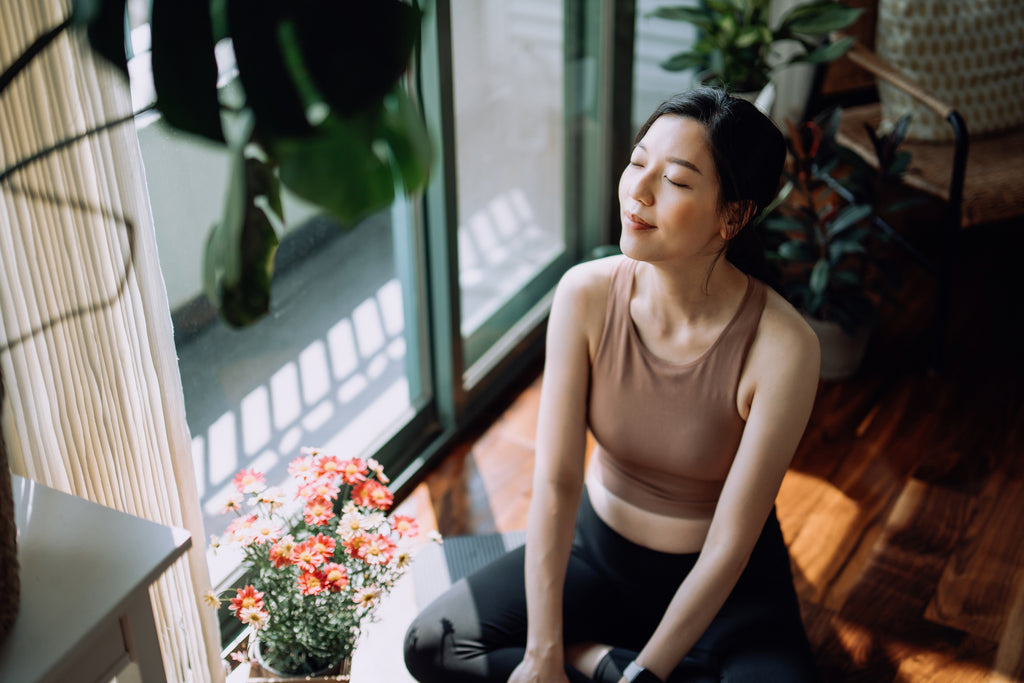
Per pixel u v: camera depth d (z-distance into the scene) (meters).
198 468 1.71
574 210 2.65
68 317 1.15
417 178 0.66
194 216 1.53
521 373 2.51
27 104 1.03
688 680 1.38
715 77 2.52
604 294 1.39
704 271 1.31
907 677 1.74
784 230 2.48
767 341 1.32
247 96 0.63
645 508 1.45
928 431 2.33
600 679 1.40
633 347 1.37
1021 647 1.80
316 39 0.62
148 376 1.29
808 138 2.28
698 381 1.35
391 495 1.49
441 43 1.86
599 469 1.52
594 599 1.50
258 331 1.75
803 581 1.94
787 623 1.44
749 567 1.48
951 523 2.07
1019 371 2.52
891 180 2.36
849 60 3.21
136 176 1.18
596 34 2.49
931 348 2.49
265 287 0.70
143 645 1.07
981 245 3.01
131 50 1.15
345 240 1.88
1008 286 2.83
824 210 2.39
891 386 2.47
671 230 1.22
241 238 0.69
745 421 1.38
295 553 1.38
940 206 3.13
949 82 2.71
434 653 1.45
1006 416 2.37
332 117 0.64
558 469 1.43
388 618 1.81
